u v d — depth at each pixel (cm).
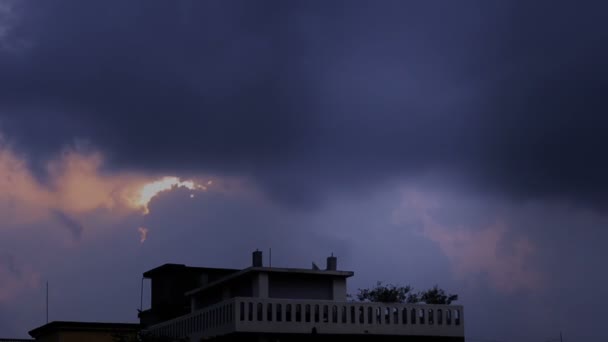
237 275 9119
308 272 9069
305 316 8525
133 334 10300
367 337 8900
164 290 11244
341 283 9225
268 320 8375
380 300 10862
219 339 8656
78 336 10438
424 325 8944
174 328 9812
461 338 9106
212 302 9912
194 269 11262
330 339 8725
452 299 11194
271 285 8975
